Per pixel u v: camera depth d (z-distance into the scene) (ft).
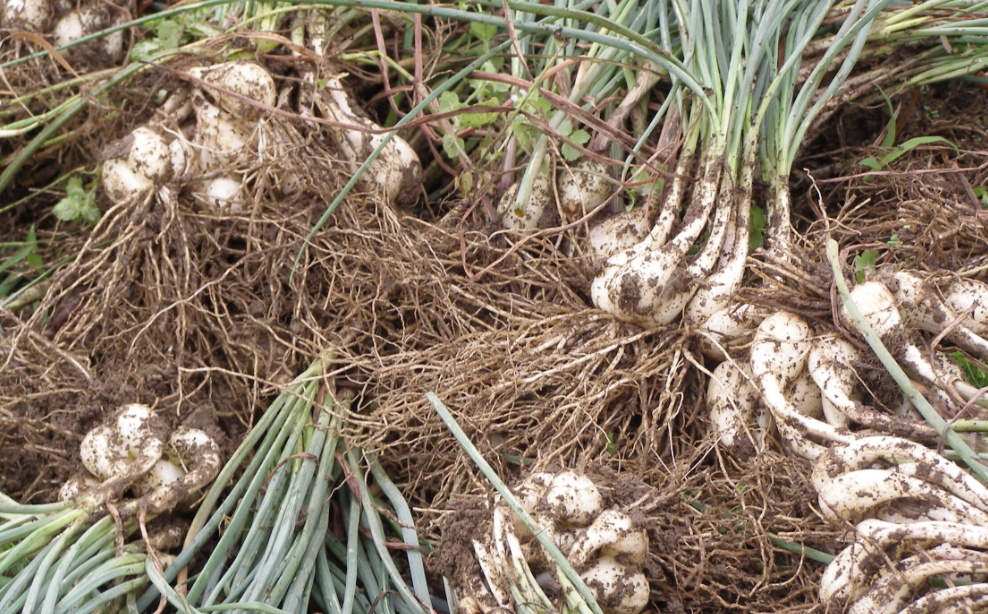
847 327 2.48
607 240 2.71
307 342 2.71
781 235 2.60
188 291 2.71
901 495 2.35
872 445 2.38
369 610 2.48
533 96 2.72
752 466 2.49
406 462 2.68
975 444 2.39
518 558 2.35
